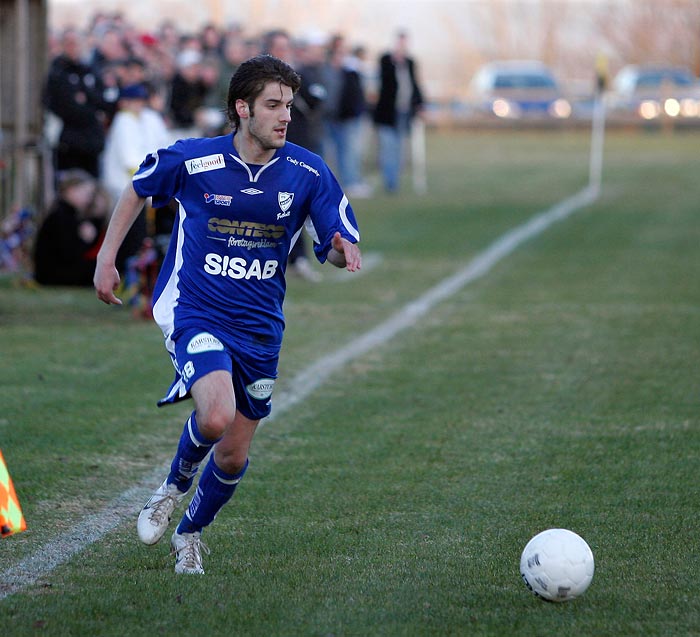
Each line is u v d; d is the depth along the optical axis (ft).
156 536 52.49
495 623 47.70
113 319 117.80
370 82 367.25
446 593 51.11
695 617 48.29
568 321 116.67
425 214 211.00
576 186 259.80
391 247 172.14
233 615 48.52
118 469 69.67
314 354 101.91
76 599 50.34
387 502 63.87
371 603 49.96
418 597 50.65
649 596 50.60
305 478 68.08
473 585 52.13
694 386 89.97
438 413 82.58
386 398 86.79
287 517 61.62
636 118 444.55
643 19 596.29
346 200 53.47
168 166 51.80
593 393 87.97
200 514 53.62
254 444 75.00
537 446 74.33
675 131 439.63
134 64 135.23
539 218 203.82
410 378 93.20
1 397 85.25
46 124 164.76
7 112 161.58
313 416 81.76
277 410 83.35
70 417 80.53
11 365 95.71
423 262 157.99
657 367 96.32
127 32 190.08
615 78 599.57
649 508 62.75
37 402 84.12
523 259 159.63
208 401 48.83
